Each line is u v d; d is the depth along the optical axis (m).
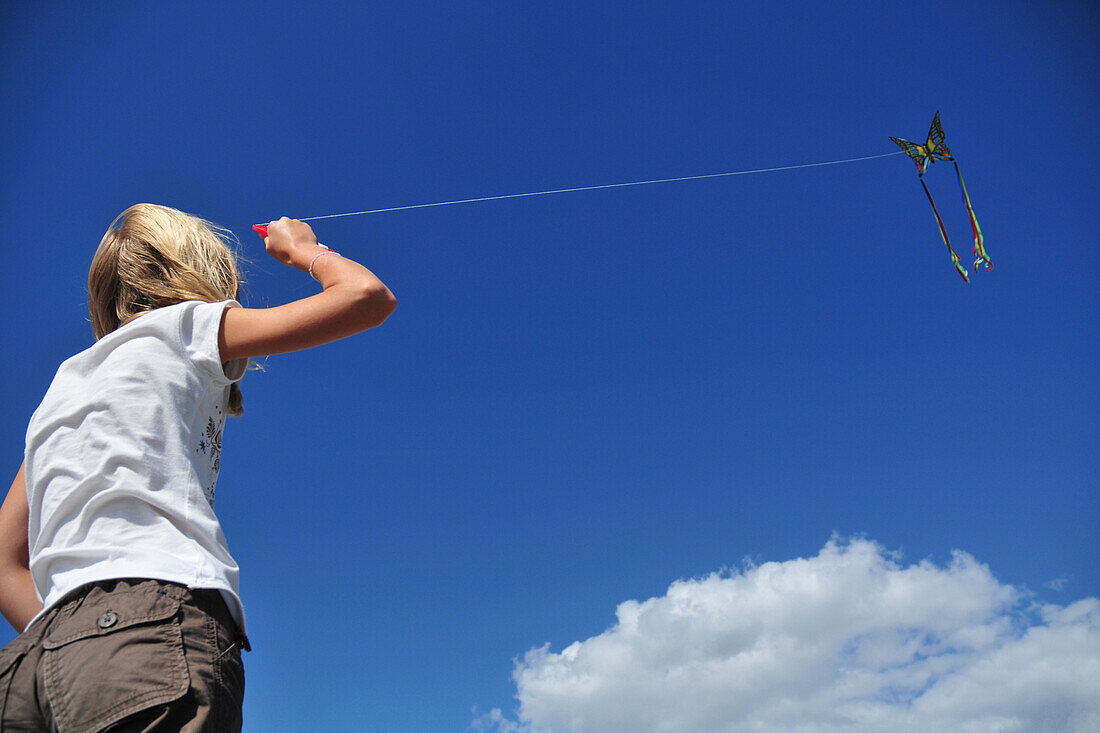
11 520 1.24
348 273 1.28
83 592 1.01
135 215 1.39
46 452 1.14
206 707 0.96
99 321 1.35
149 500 1.07
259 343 1.22
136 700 0.92
